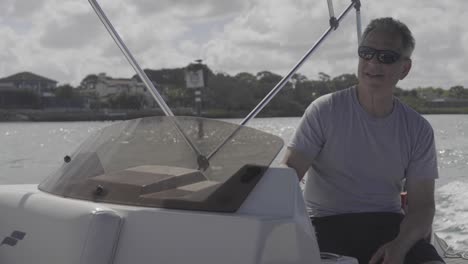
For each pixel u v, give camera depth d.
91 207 1.79
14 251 1.92
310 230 1.80
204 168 1.90
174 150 1.98
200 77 12.98
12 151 19.67
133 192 1.84
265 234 1.65
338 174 2.51
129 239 1.74
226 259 1.66
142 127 2.05
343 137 2.48
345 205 2.51
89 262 1.70
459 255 4.11
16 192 2.05
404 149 2.46
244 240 1.66
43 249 1.83
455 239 5.51
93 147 2.10
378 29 2.42
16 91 69.38
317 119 2.51
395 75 2.42
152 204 1.80
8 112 68.75
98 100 59.09
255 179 1.80
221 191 1.79
